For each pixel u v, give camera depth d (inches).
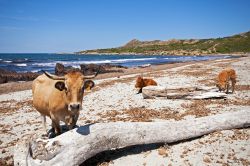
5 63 2618.1
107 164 278.7
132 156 292.0
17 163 260.2
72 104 253.3
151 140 297.0
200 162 273.4
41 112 346.3
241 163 268.5
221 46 5999.0
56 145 258.7
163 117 438.0
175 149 303.4
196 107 497.0
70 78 259.3
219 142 311.3
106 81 1017.5
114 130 283.6
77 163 256.8
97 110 531.2
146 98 608.1
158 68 1771.7
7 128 434.9
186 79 951.6
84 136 267.6
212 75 1054.4
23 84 1123.3
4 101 700.7
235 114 354.3
